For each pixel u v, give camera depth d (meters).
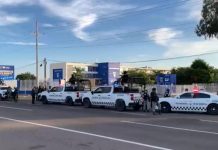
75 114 25.41
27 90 65.25
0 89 50.25
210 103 26.84
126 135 14.96
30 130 16.61
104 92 32.12
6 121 20.44
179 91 46.88
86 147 12.20
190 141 13.47
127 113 27.33
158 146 12.36
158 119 22.12
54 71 55.53
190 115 25.86
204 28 40.47
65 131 16.23
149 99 29.72
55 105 37.06
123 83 36.22
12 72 69.06
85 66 122.81
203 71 111.31
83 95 34.34
